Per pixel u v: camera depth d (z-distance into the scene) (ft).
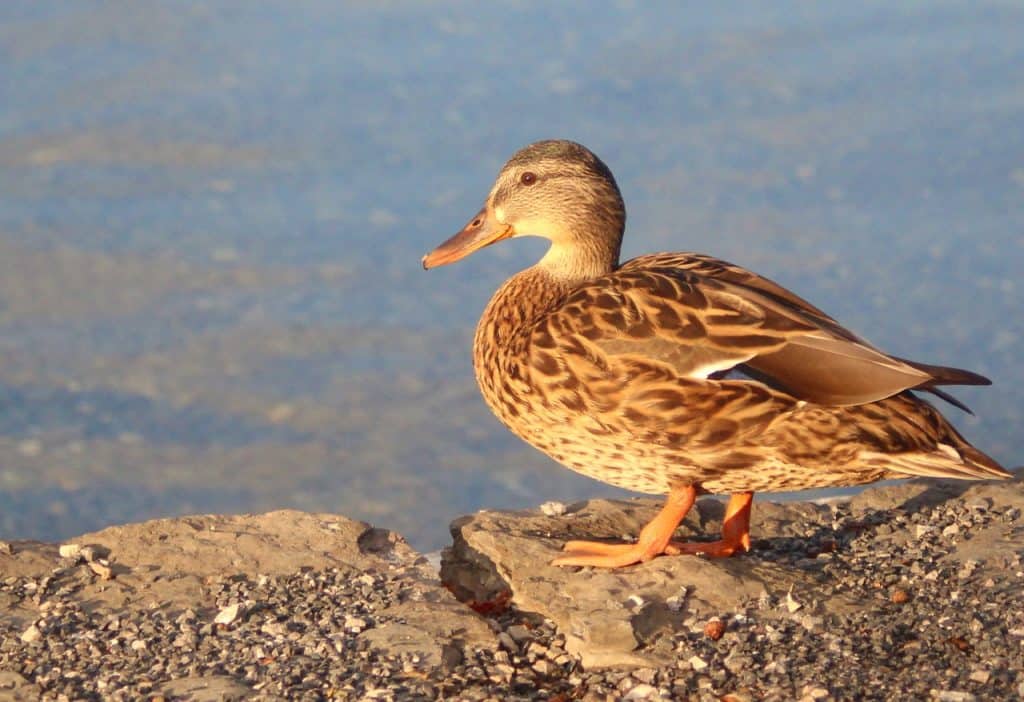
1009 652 29.76
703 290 33.09
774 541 35.68
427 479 141.79
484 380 35.96
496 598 32.73
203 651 29.89
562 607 31.42
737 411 31.71
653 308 32.65
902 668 29.30
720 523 37.01
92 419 163.32
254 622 30.99
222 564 33.24
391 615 31.27
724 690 28.55
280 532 34.58
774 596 31.73
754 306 32.45
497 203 38.01
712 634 30.14
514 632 31.17
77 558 33.19
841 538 35.65
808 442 31.58
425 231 231.09
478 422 159.63
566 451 34.04
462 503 136.15
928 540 34.91
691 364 31.91
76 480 145.69
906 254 201.57
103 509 138.51
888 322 175.22
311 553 33.76
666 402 31.96
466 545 34.58
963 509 36.35
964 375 30.96
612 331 32.55
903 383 30.45
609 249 37.42
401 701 27.96
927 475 31.78
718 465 32.40
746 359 31.63
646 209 232.32
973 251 200.13
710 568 32.35
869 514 36.81
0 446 156.76
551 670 29.76
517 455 149.38
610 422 32.60
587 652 29.81
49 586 32.30
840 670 29.04
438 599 31.99
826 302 185.47
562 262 37.42
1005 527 35.27
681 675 29.07
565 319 33.24
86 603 31.73
